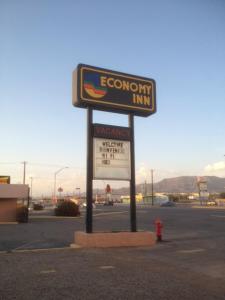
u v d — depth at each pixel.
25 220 32.88
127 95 16.67
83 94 15.66
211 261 11.83
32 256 12.65
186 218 35.41
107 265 11.04
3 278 9.27
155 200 110.06
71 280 9.09
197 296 7.84
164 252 13.66
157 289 8.34
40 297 7.62
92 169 15.52
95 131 15.84
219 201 83.62
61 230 23.89
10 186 33.31
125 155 16.36
